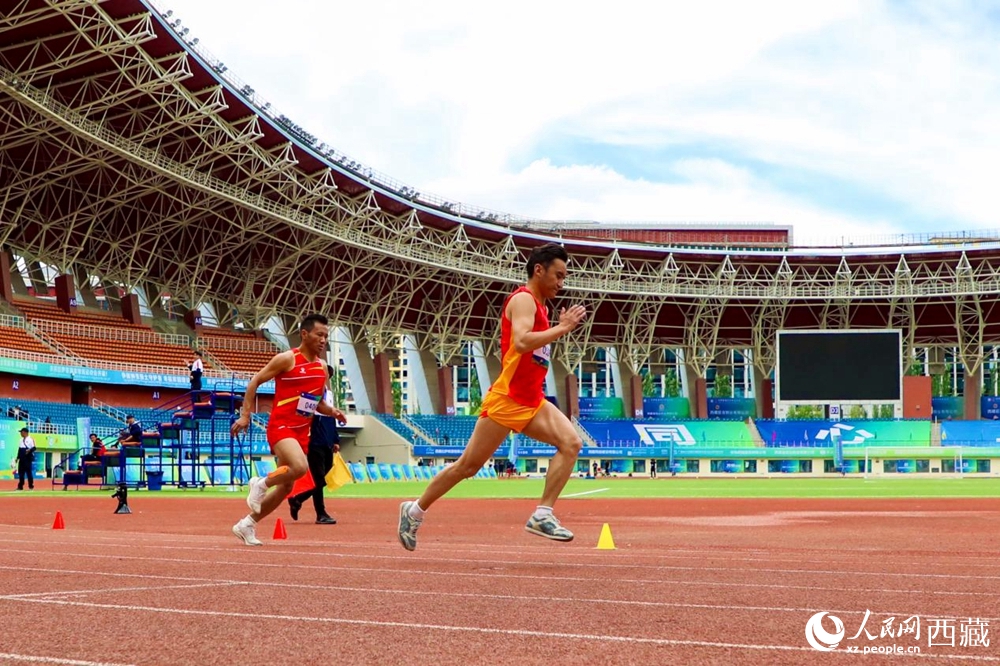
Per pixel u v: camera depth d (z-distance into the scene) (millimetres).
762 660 4453
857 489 41344
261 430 68500
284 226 71000
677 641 4867
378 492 36938
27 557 9305
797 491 38719
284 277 79750
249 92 58562
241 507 23344
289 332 83250
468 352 144875
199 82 54500
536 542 12406
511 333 8656
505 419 8875
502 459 83188
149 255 71562
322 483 17109
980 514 21172
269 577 7523
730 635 5031
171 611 5770
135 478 40188
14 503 25500
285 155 63125
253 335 79750
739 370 143750
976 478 70312
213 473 38719
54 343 61844
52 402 57500
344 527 16078
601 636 4996
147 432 36656
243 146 61719
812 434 89812
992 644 4867
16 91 46688
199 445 39312
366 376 87000
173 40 49781
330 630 5160
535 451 85062
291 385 11297
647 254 89750
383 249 75188
